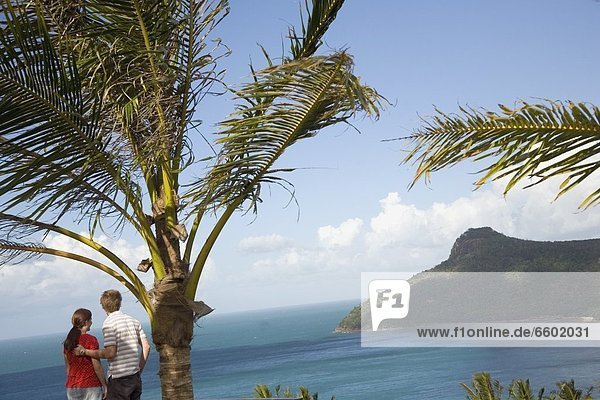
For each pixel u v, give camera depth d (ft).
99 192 20.06
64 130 17.25
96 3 18.92
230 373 434.30
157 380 406.82
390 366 410.31
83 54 20.45
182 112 20.21
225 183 19.47
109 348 20.89
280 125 18.37
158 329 20.16
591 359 342.23
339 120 18.72
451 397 268.21
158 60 19.72
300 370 418.92
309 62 16.11
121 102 19.95
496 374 322.55
